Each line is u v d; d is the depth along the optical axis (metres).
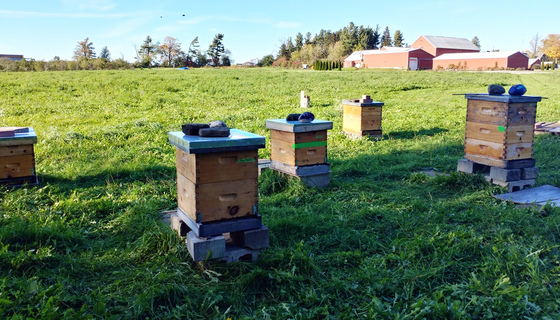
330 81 33.78
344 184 7.44
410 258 4.39
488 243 4.83
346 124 12.36
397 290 3.85
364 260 4.48
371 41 126.31
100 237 5.24
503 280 3.83
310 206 6.29
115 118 16.16
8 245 4.27
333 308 3.60
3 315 3.27
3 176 7.06
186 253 4.45
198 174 4.14
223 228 4.31
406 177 8.18
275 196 6.78
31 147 7.23
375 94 26.17
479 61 70.31
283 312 3.54
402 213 5.89
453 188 7.23
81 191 7.06
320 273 4.23
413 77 39.19
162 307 3.58
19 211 5.87
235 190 4.35
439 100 22.95
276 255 4.41
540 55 106.38
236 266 4.26
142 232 5.26
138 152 10.07
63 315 3.32
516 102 6.84
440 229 5.28
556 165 8.76
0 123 14.52
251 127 13.76
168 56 88.50
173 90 26.31
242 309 3.63
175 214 5.01
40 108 18.19
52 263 4.30
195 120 15.55
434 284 4.01
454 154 10.22
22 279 3.85
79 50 99.44
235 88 27.72
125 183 7.66
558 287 3.85
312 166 7.26
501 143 6.98
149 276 3.98
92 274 4.19
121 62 59.88
